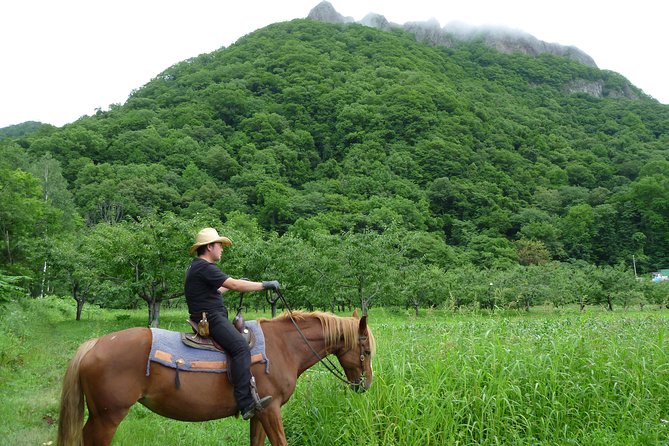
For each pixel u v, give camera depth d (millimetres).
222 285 5480
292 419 6926
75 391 5043
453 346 7305
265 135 122438
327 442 6340
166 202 86688
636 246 94000
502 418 6152
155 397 5203
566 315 11773
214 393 5332
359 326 6250
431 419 5984
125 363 5082
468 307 9680
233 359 5359
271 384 5613
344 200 91000
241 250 28422
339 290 31578
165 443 6895
